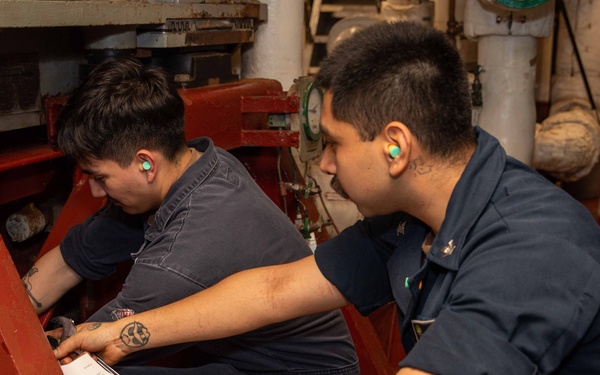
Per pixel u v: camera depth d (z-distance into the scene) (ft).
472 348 3.08
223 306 4.44
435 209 3.75
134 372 4.81
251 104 7.11
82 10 5.27
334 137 3.74
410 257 4.09
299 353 5.31
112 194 4.93
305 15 14.52
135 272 4.63
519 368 3.06
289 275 4.52
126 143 4.69
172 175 4.96
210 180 4.93
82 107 4.65
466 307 3.21
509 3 9.86
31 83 5.83
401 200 3.78
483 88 11.64
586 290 3.17
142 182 4.85
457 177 3.68
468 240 3.55
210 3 7.28
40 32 5.90
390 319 8.44
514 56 11.35
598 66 15.38
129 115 4.64
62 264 5.61
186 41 6.82
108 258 5.62
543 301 3.14
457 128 3.61
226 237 4.74
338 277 4.44
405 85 3.52
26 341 3.70
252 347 5.24
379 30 3.71
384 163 3.65
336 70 3.67
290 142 7.07
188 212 4.77
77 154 4.77
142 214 5.51
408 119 3.54
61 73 6.23
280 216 5.26
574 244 3.29
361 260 4.49
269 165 7.74
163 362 5.86
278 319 4.51
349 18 13.64
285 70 9.25
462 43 15.25
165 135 4.83
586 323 3.16
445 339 3.15
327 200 10.39
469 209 3.57
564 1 15.64
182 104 5.02
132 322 4.45
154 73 4.91
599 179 16.10
